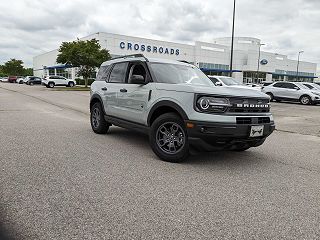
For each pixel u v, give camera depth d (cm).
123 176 423
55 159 498
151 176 427
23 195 347
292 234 279
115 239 261
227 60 6294
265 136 501
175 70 602
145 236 267
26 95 2241
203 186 394
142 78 551
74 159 502
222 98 455
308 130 923
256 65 6475
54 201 333
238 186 399
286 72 7325
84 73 3606
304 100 2009
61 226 279
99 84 730
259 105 491
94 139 670
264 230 285
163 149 512
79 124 887
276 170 480
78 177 413
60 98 1986
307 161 545
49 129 784
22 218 293
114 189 373
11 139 643
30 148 568
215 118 448
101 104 710
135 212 312
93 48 3469
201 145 459
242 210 326
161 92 519
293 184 415
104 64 768
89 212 309
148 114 545
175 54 5466
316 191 391
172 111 517
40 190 363
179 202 341
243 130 456
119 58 700
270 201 353
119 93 632
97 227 280
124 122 622
